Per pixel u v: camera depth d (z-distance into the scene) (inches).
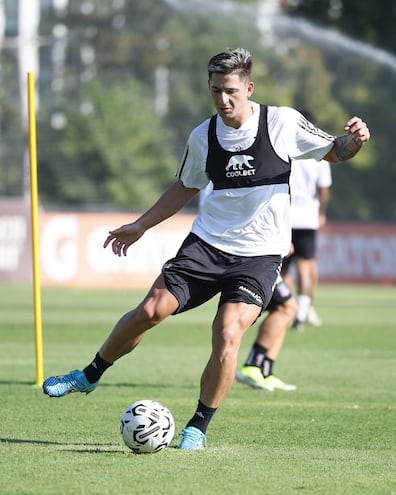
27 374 1491.1
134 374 1525.6
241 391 1369.3
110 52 6501.0
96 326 2283.5
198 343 2017.7
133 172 5979.3
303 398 1307.8
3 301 3019.2
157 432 899.4
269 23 6584.6
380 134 6417.3
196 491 773.9
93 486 784.3
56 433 1018.7
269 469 861.8
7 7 6353.3
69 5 6525.6
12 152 5698.8
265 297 921.5
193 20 6628.9
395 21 6294.3
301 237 2187.5
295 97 6422.2
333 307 3016.7
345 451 954.1
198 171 954.1
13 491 767.1
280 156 928.3
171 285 922.1
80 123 6018.7
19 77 6063.0
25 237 3843.5
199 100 6461.6
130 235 974.4
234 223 934.4
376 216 6289.4
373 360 1750.7
